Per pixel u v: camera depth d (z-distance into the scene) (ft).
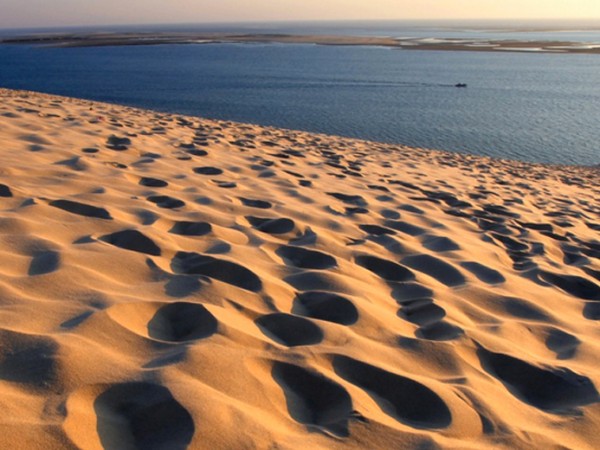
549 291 10.54
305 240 11.38
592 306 10.16
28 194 11.41
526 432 5.69
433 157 35.29
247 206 13.52
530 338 8.34
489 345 7.61
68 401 4.98
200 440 4.75
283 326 7.32
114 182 13.84
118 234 9.84
